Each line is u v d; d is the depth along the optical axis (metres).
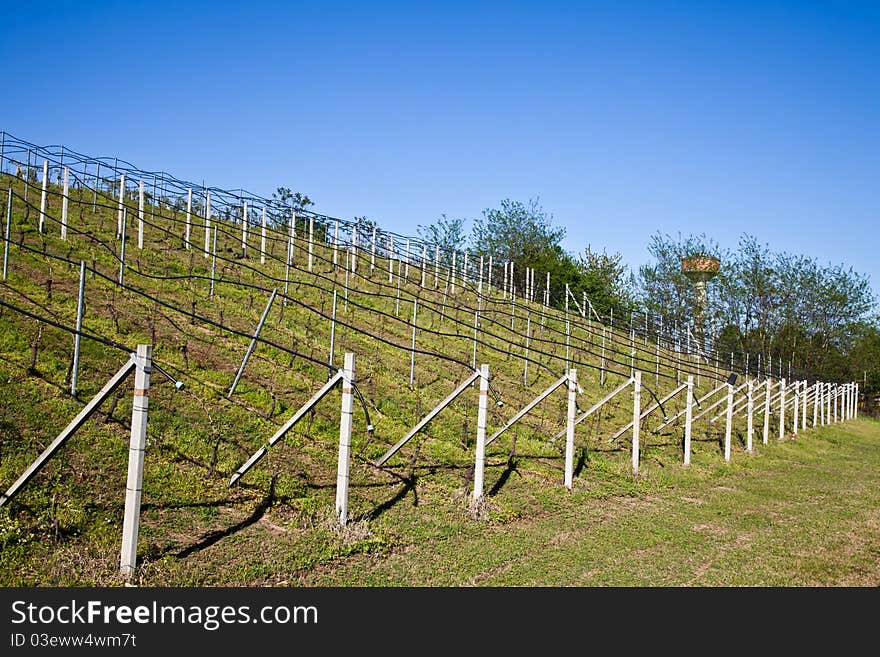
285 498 11.99
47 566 8.53
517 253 63.97
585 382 29.03
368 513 12.37
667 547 13.04
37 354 13.25
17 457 10.30
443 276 36.75
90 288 17.62
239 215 29.36
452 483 14.84
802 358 61.47
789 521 15.84
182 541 9.90
